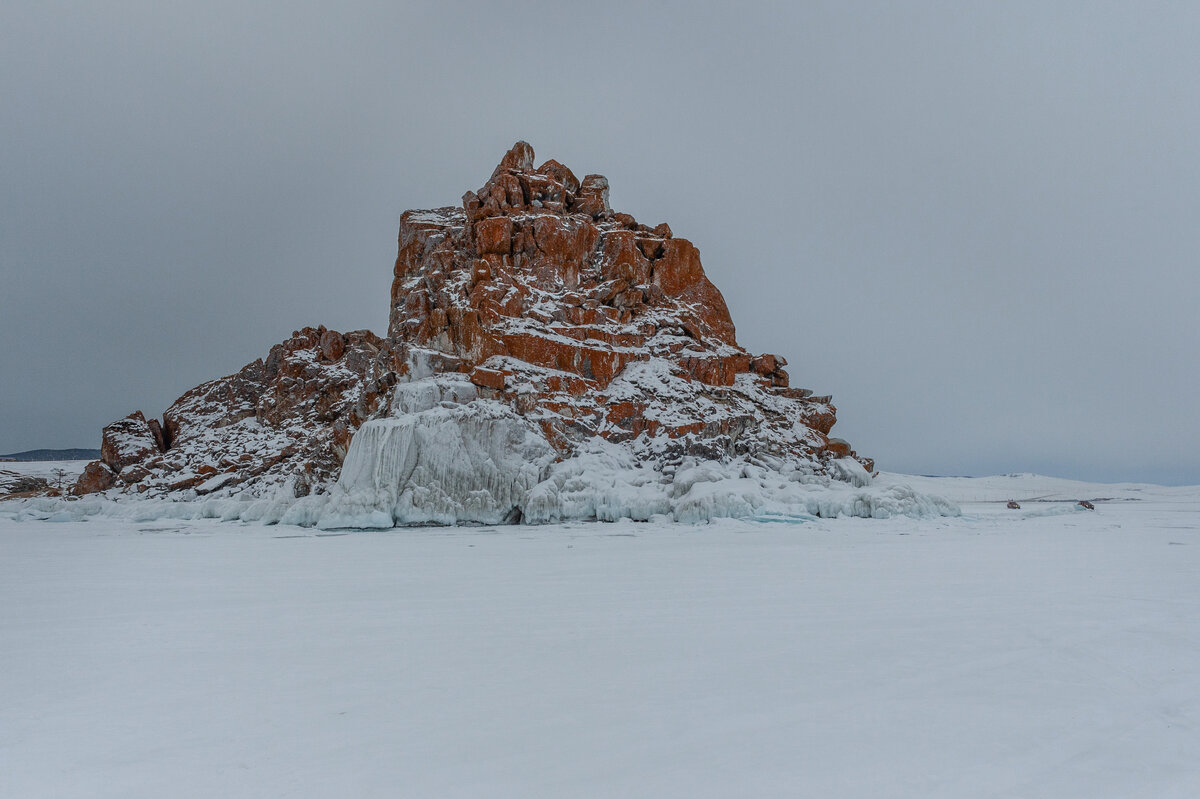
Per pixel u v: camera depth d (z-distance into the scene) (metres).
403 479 27.28
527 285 38.25
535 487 28.73
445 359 32.84
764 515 26.67
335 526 25.39
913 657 7.29
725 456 32.66
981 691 6.19
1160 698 6.02
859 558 15.92
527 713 5.68
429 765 4.69
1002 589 11.54
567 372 35.00
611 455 31.80
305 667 7.08
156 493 37.44
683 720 5.50
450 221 45.62
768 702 5.91
